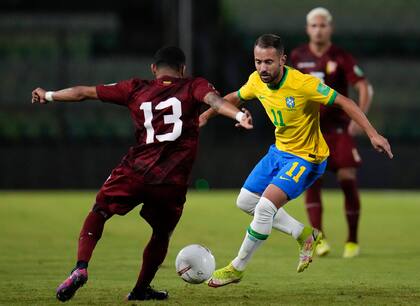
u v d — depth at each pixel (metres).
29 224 45.41
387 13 90.56
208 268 20.61
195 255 20.56
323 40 33.62
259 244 21.89
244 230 42.69
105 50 89.81
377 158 73.88
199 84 19.56
